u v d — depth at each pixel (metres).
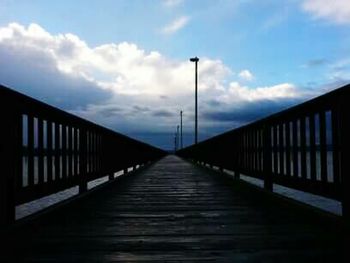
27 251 3.56
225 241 3.91
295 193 8.96
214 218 5.24
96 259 3.30
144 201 6.99
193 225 4.75
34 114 4.64
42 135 4.93
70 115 6.13
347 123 4.06
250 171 8.94
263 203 6.72
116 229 4.52
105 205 6.49
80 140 7.20
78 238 4.07
